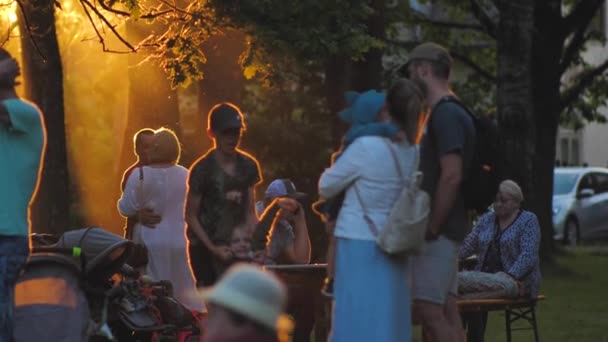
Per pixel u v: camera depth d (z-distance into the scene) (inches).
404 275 500.1
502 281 693.9
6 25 1128.2
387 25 1589.6
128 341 631.8
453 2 1916.8
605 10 2856.8
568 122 2043.6
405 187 495.2
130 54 1070.4
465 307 675.4
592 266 1606.8
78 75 1859.0
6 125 507.2
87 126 1989.4
